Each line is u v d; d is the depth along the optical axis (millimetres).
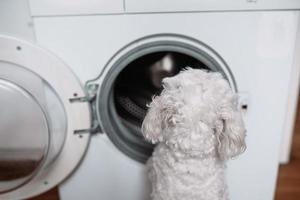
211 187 686
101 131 810
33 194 854
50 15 672
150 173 805
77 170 856
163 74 916
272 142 841
